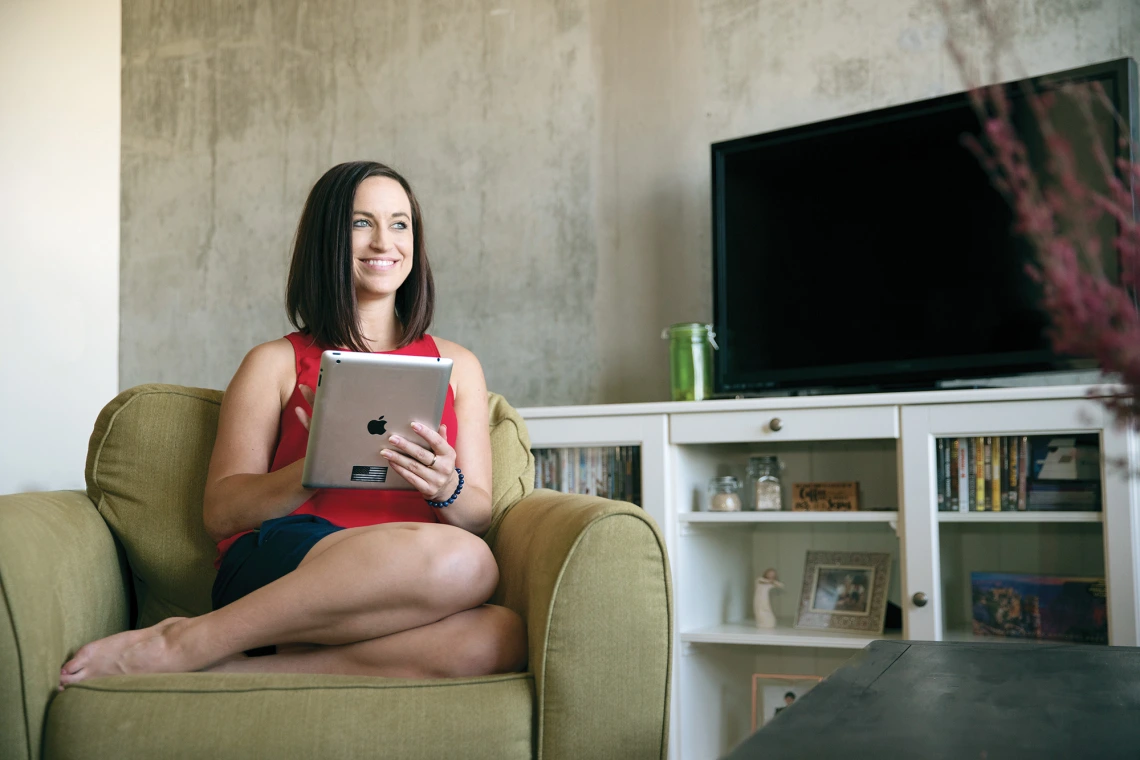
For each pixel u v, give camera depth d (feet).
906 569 7.32
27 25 7.91
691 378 8.80
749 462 8.63
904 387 8.33
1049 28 8.34
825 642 7.75
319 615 4.46
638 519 4.48
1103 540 6.68
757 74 9.57
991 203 7.86
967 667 3.70
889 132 8.38
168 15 12.95
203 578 5.55
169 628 4.54
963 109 8.02
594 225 10.28
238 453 5.50
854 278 8.46
